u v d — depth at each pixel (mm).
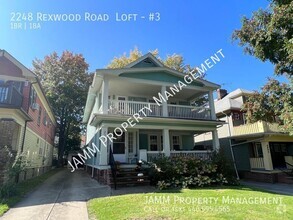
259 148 16797
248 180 16141
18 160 9094
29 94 13805
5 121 10695
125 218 5562
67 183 12352
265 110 11734
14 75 13602
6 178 8367
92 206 6875
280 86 10734
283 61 8961
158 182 10180
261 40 8742
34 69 35188
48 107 21859
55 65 35438
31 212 6336
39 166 19141
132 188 10016
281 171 15094
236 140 18438
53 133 30422
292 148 18219
